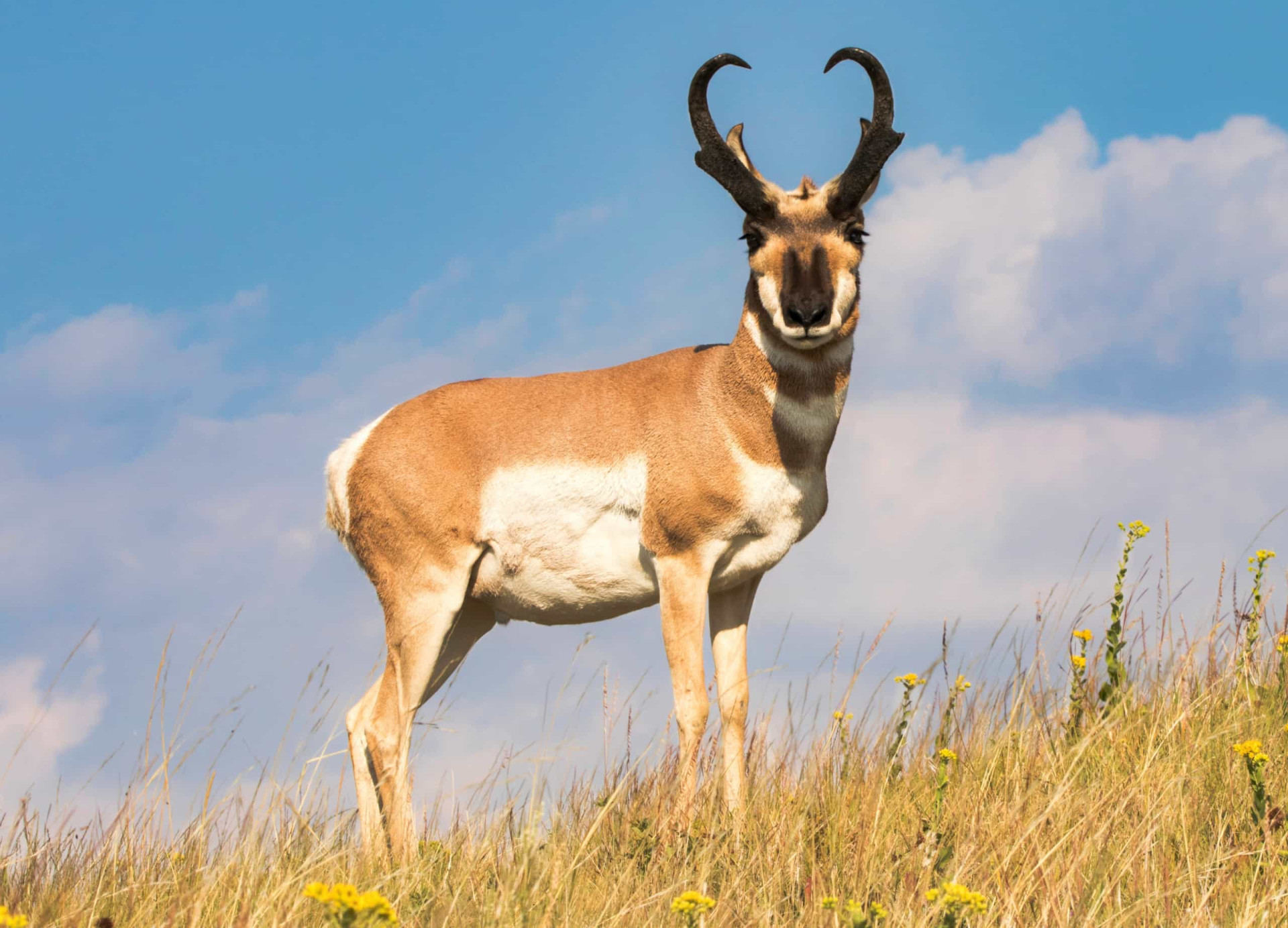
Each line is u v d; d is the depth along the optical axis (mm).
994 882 15680
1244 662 25203
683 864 17766
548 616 25766
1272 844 16625
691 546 23312
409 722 24766
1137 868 16344
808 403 22812
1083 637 24297
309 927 14578
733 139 23641
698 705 22766
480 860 18328
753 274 22688
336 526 26703
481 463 24812
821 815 19453
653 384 24344
